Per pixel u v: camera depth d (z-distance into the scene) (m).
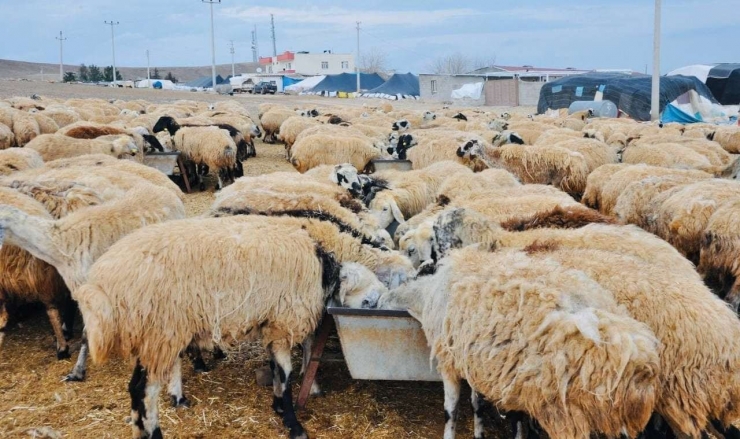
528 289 4.26
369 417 5.70
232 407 5.81
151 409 4.98
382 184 10.17
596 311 4.02
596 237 5.78
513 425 5.12
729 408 4.24
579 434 3.98
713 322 4.22
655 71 32.78
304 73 150.38
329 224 6.11
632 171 9.82
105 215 6.43
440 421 5.65
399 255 6.34
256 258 5.17
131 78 173.50
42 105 26.72
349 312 5.20
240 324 5.20
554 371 3.98
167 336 4.95
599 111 34.12
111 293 4.82
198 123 19.45
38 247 5.89
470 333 4.45
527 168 12.68
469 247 5.23
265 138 27.89
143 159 14.66
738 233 6.82
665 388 4.29
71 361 6.64
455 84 73.00
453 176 9.66
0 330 6.61
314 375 5.80
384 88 82.19
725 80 46.34
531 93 64.62
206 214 7.25
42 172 8.80
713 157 13.79
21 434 5.25
